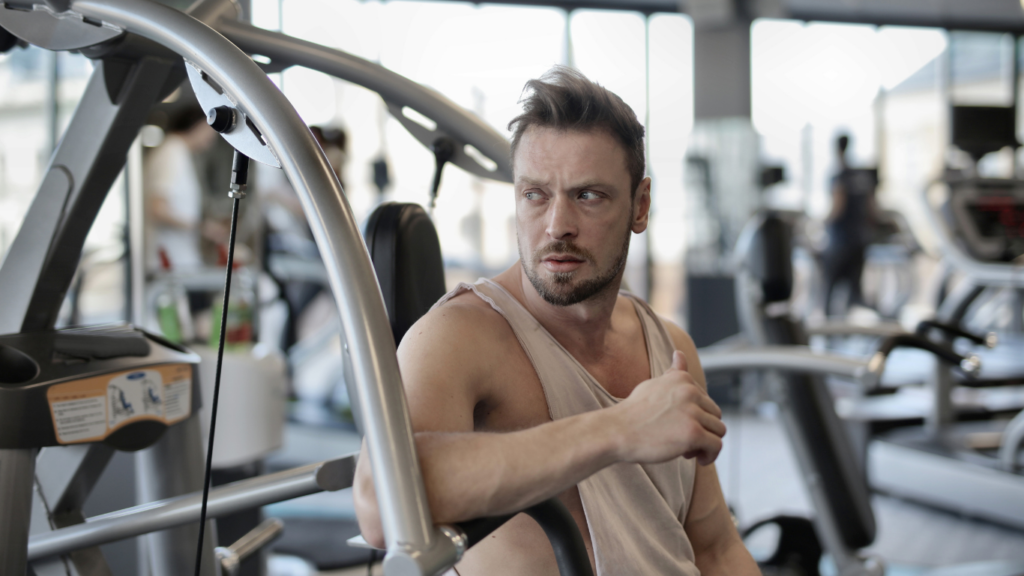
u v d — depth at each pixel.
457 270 6.72
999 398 4.38
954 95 7.63
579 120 0.90
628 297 1.20
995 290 5.14
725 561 1.15
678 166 6.27
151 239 2.24
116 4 0.94
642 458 0.73
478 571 1.01
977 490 3.34
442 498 0.70
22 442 1.09
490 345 0.95
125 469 2.04
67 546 1.13
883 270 7.23
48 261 1.20
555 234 0.91
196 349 2.17
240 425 2.15
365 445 0.80
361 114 5.66
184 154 2.33
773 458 4.34
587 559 0.80
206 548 1.33
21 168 3.94
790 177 7.30
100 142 1.17
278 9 5.28
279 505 3.12
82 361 1.18
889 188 7.75
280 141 0.81
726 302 5.91
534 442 0.73
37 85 3.91
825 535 2.27
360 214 5.76
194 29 0.90
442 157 1.42
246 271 2.50
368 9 5.82
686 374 0.76
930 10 7.07
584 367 1.04
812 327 2.39
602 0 6.11
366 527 0.74
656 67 6.26
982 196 3.91
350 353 0.74
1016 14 7.19
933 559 2.97
